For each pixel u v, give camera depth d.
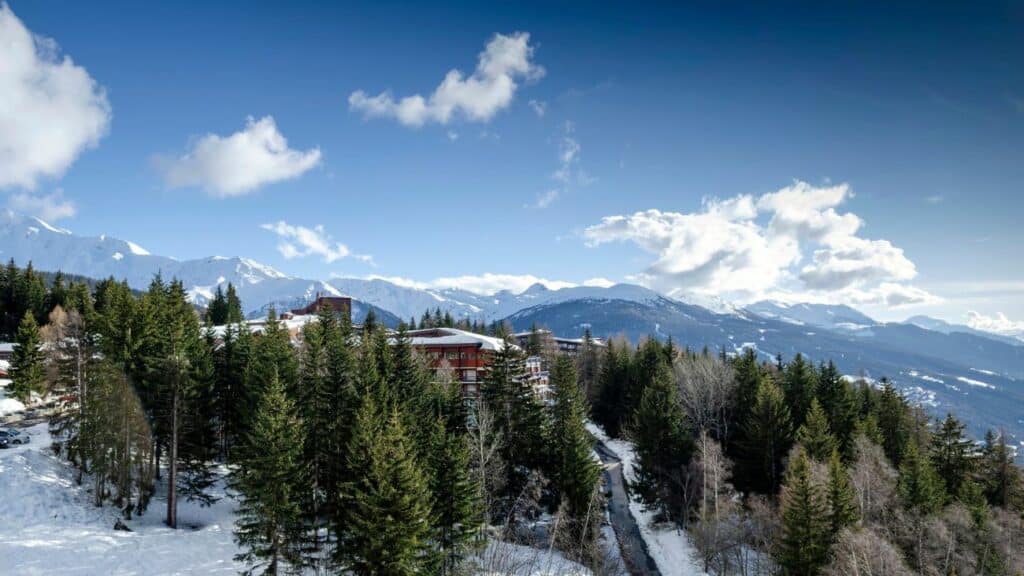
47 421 68.25
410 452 45.56
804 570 46.78
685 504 63.44
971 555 50.25
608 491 71.81
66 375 57.41
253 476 41.28
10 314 122.50
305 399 54.69
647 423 68.38
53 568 38.44
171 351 53.28
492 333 181.50
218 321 136.88
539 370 118.56
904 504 55.53
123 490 51.12
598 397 107.56
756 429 68.25
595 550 52.72
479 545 46.84
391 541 38.16
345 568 40.56
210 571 42.22
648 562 58.72
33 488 48.50
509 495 59.56
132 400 52.00
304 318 132.12
